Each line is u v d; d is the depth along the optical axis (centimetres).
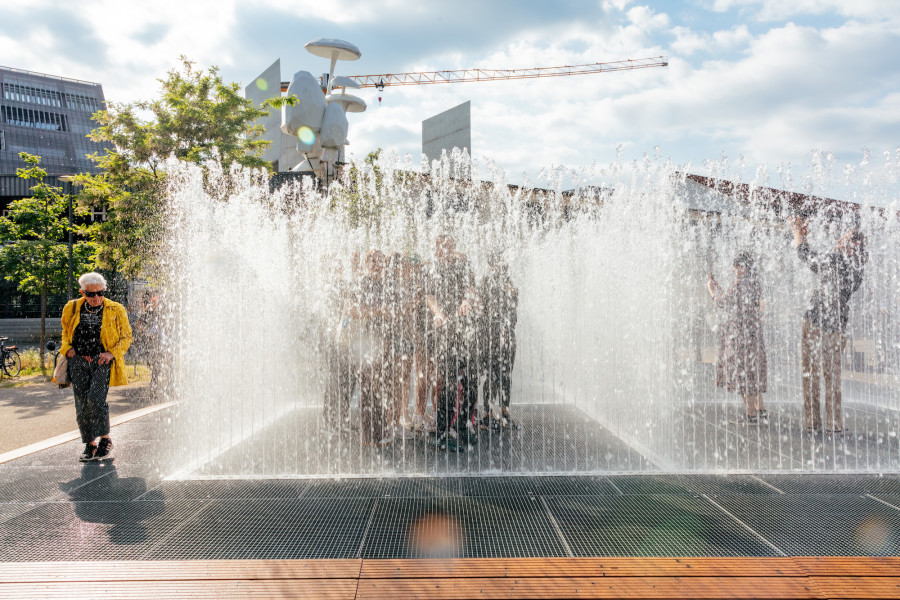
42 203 1547
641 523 304
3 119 7600
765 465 407
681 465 409
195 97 1461
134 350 1300
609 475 389
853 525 298
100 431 461
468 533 293
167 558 270
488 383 509
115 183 1348
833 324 493
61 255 1526
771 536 284
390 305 498
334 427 525
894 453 435
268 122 3142
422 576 245
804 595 227
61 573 255
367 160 982
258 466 423
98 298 466
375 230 695
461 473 398
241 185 1262
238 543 286
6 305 2445
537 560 258
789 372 720
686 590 231
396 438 504
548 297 691
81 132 8181
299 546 280
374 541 284
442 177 695
